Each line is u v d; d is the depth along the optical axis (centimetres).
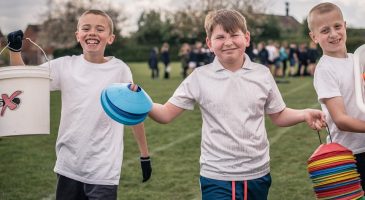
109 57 377
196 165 664
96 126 355
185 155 727
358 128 309
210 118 324
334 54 332
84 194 359
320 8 329
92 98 358
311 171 290
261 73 328
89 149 353
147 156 382
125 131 941
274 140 816
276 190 536
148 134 903
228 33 318
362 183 339
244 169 317
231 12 327
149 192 544
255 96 321
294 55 2603
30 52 5403
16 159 729
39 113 345
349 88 324
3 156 749
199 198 519
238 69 325
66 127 361
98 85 362
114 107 287
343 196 284
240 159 317
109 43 379
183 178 599
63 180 359
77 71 365
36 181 605
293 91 1631
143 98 296
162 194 536
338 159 285
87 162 354
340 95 320
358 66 304
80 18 371
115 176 354
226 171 316
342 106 318
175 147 785
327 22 325
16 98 338
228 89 320
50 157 742
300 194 520
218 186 317
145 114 294
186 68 2641
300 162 663
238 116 318
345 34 330
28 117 341
